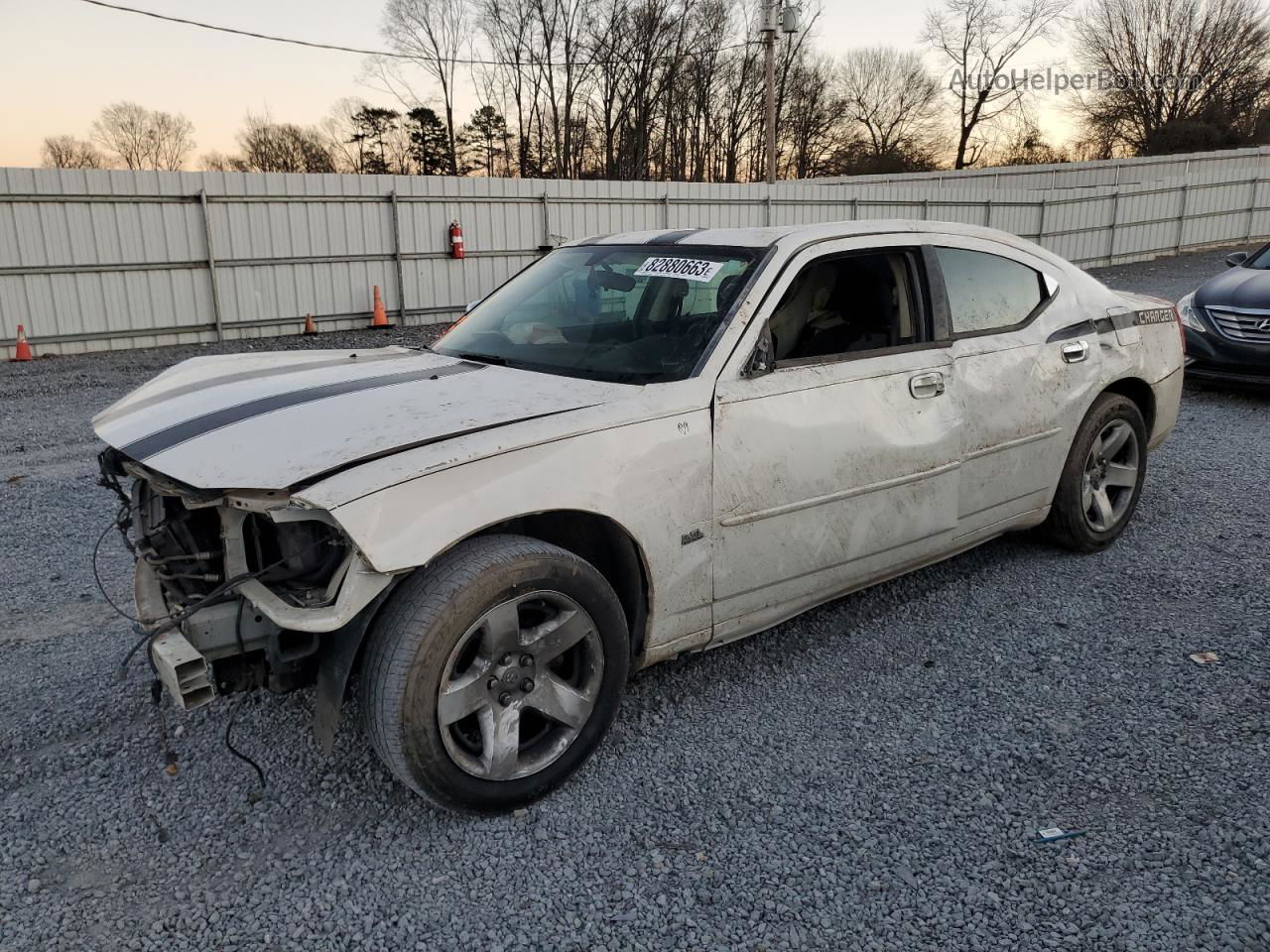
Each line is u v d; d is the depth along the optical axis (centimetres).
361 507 239
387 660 250
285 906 240
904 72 5988
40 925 233
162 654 252
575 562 278
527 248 1953
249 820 276
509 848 263
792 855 259
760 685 354
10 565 487
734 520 320
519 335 369
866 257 375
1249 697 337
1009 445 416
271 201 1647
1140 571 460
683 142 4897
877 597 436
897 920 234
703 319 333
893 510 370
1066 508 462
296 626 247
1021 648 382
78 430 851
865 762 304
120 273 1525
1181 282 2111
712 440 311
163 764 305
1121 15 5247
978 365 399
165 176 1537
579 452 280
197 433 285
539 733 292
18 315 1445
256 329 1677
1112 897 240
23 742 317
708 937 229
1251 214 3020
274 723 328
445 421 274
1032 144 5731
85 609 430
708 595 322
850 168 6206
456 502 253
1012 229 2603
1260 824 266
